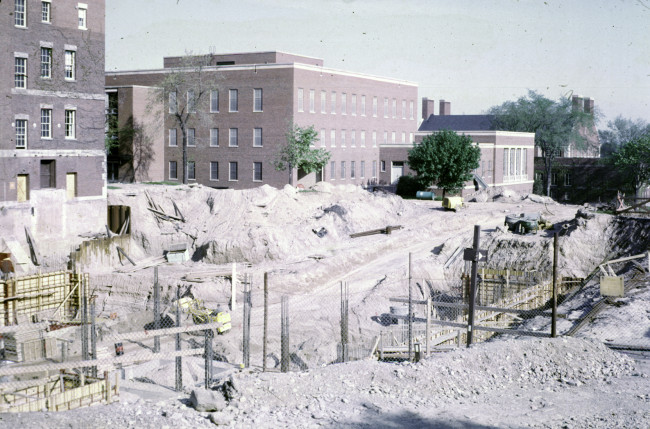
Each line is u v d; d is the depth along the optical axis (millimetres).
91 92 60344
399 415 18406
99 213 62094
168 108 94375
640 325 30344
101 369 31734
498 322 37969
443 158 84000
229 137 91188
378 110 105875
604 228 60344
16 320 43281
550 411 18922
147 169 92562
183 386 28766
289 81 86812
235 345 39781
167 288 51188
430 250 63844
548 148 124438
